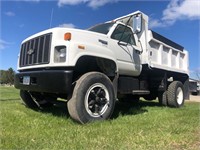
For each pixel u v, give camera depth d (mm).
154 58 7805
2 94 12742
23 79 5414
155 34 7715
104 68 5387
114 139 3506
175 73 9422
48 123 4527
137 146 3234
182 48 9984
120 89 5988
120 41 5957
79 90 4555
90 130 4012
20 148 3043
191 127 4449
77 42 4730
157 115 5895
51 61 4715
